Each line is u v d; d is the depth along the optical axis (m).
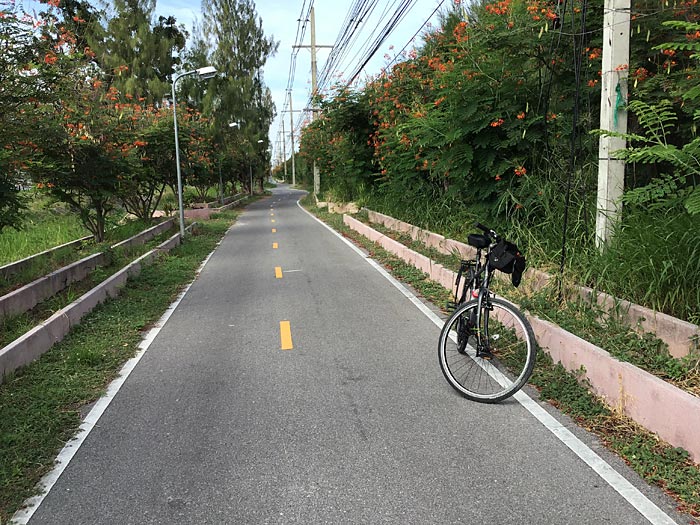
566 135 9.15
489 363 5.47
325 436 4.23
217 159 35.84
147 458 3.98
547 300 6.32
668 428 3.79
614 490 3.34
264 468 3.78
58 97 9.68
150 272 11.90
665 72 7.20
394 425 4.38
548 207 8.10
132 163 15.16
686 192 5.36
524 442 4.01
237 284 10.95
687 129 6.93
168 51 30.69
